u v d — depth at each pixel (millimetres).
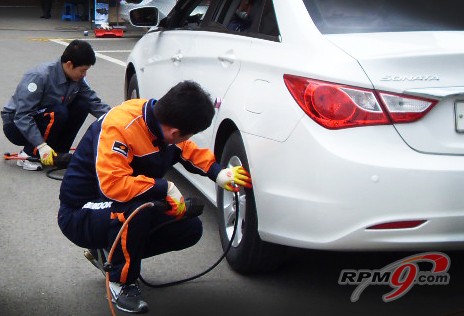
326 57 3299
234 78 3988
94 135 3328
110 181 3162
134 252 3299
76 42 5664
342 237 3160
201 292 3752
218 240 4496
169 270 4039
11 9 23094
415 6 3740
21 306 3568
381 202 3094
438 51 3184
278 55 3602
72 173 3408
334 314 3525
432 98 3137
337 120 3174
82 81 5887
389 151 3131
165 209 3268
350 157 3119
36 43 15117
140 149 3254
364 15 3641
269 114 3506
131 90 6469
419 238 3125
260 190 3514
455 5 3805
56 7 22828
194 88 3168
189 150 3553
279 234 3424
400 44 3307
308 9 3639
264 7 3980
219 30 4496
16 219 4852
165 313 3518
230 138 3955
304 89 3305
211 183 4445
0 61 12227
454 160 3137
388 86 3141
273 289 3797
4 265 4078
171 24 5559
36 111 5680
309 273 3984
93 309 3551
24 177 5859
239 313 3527
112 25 17719
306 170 3244
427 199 3092
